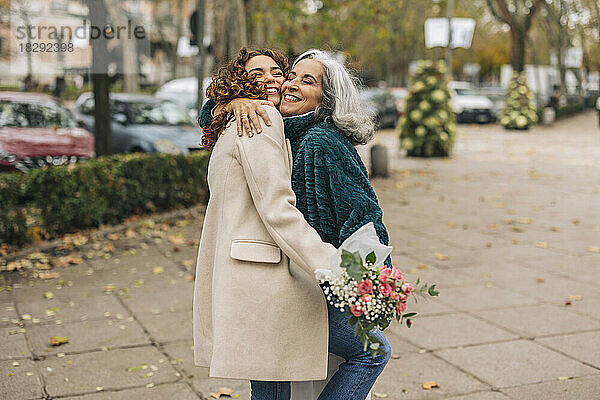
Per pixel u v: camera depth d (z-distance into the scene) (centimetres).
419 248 802
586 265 726
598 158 1827
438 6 4088
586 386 421
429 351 479
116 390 413
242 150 247
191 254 753
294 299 248
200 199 1013
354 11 1307
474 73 5762
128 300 589
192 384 422
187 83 1930
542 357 468
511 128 2897
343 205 249
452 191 1245
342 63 278
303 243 239
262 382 279
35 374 434
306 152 255
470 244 823
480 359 464
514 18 2928
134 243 794
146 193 923
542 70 4306
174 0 3183
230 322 246
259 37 1398
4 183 744
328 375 276
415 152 1816
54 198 791
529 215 1016
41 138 1107
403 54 5128
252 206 254
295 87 268
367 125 270
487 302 592
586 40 5244
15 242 750
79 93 2888
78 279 652
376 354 242
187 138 1219
